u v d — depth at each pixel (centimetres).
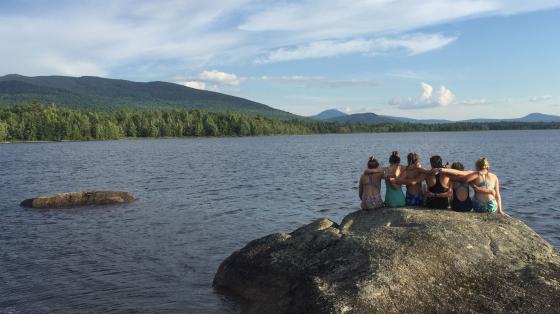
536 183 3334
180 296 1215
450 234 1092
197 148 10075
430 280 962
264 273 1190
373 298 895
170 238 1792
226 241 1748
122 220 2138
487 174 1333
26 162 5881
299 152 8269
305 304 938
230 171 4525
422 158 6444
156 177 3994
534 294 937
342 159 6291
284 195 2898
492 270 1009
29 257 1550
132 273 1386
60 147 10719
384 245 1063
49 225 2047
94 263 1481
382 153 7819
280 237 1280
